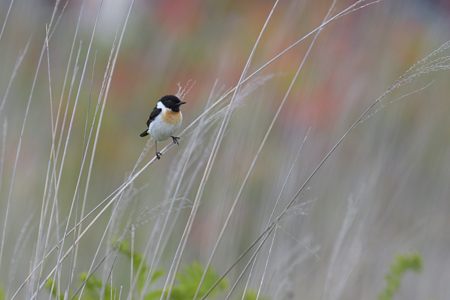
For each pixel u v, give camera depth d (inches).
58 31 650.8
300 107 576.1
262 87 510.9
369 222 495.5
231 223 452.8
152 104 640.4
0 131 524.1
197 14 716.7
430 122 608.1
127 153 593.6
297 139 510.0
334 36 652.1
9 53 595.2
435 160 590.6
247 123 476.7
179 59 672.4
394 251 496.7
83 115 593.3
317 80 597.0
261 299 347.6
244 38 660.1
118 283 379.9
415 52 665.6
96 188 539.5
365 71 636.7
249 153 472.4
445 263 528.4
